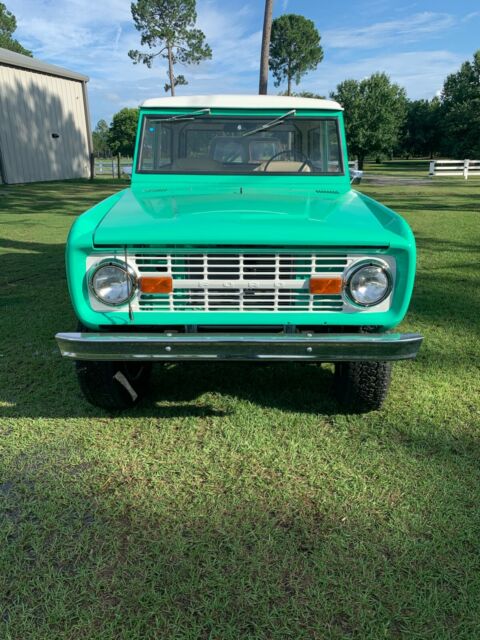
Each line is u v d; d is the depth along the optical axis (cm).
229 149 376
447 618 189
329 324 262
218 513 242
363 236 249
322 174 376
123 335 253
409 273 254
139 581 204
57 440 303
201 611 192
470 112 4331
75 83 2469
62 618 189
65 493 256
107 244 250
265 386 373
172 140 377
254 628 185
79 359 258
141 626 186
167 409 341
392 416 328
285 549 220
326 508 245
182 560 215
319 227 254
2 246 888
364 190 1878
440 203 1447
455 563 212
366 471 272
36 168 2253
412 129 6638
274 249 251
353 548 221
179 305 261
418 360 412
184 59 4859
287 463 279
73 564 213
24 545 223
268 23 1505
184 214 275
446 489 257
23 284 646
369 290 256
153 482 264
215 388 371
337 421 322
